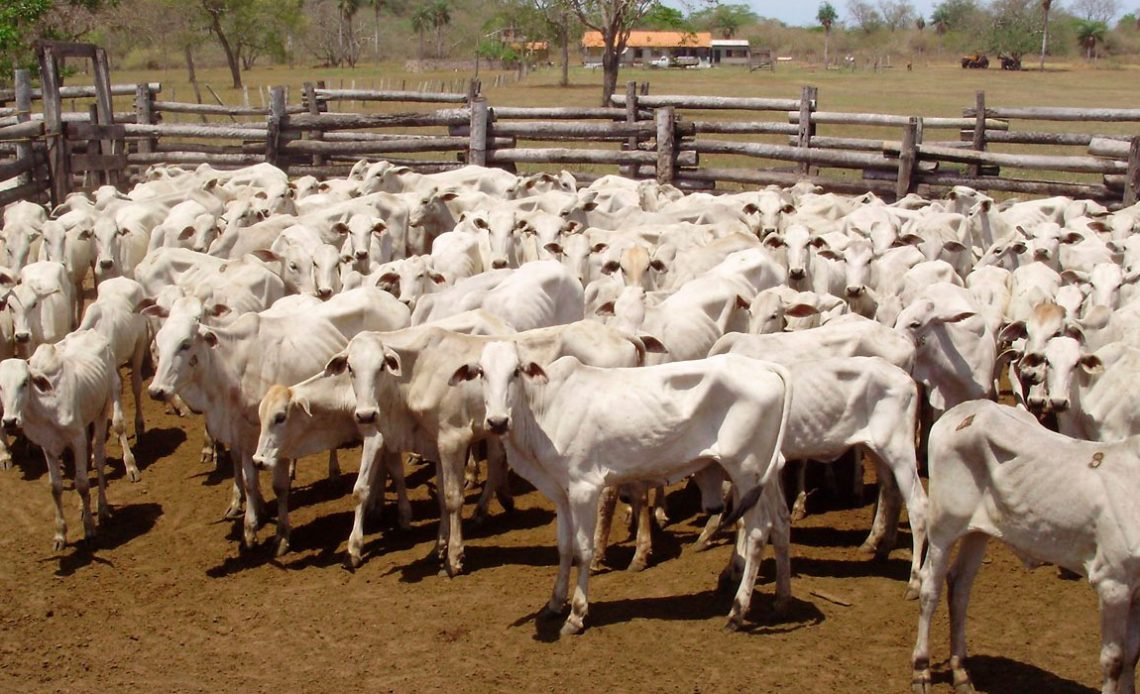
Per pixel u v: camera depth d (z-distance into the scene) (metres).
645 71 98.06
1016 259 15.80
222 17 72.00
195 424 14.37
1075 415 10.35
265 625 9.45
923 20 142.00
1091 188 22.19
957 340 11.70
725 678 8.45
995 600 9.58
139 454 13.40
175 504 12.01
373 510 11.63
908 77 87.62
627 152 25.22
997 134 23.84
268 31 74.69
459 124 25.81
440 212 18.38
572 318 13.57
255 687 8.48
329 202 19.17
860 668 8.57
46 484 12.55
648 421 9.09
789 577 9.34
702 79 82.44
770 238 14.46
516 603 9.70
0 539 11.19
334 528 11.45
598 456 9.15
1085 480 7.41
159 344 10.99
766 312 11.98
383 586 10.12
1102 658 7.40
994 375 12.20
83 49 23.80
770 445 9.06
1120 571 7.25
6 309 13.47
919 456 12.34
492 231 15.40
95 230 16.27
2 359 13.48
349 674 8.63
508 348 9.11
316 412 10.67
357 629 9.33
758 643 8.95
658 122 24.64
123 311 13.27
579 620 9.13
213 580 10.32
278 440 10.38
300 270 14.89
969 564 8.27
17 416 10.49
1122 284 13.77
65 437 10.96
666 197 20.38
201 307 11.27
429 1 129.50
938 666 8.58
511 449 9.36
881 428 9.55
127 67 94.25
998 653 8.75
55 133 22.91
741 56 116.44
